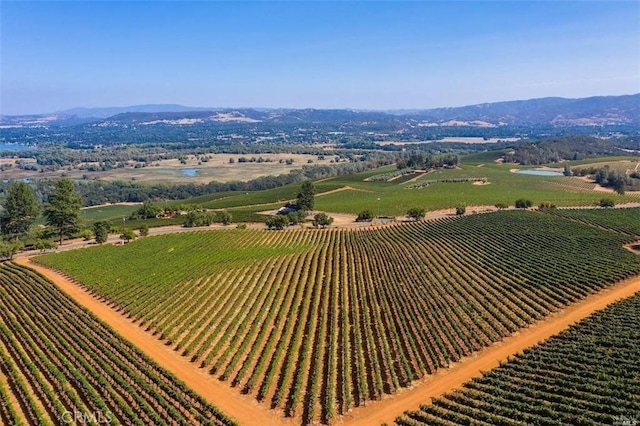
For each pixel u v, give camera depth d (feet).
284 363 217.97
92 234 490.90
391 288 304.71
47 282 331.57
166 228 542.16
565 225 430.61
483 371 203.82
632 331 220.43
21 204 463.01
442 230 451.94
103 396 193.26
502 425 162.40
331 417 176.04
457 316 259.60
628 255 338.34
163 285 319.68
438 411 173.17
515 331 240.53
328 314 271.49
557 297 273.33
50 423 173.06
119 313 283.59
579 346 211.20
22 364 219.00
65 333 251.19
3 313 279.08
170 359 226.38
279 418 179.52
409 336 233.14
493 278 311.27
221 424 174.70
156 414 174.91
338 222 556.10
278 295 299.79
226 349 229.66
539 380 187.62
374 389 195.42
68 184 465.47
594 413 161.79
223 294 302.25
